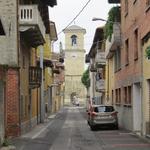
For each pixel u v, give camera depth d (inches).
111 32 1565.0
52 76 3078.2
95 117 1423.5
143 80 1088.8
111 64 1936.5
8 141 914.7
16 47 1107.3
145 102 1066.7
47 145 928.9
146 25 1039.0
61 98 4692.4
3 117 893.2
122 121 1488.7
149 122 1025.5
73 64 4926.2
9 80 1103.6
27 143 956.6
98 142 989.8
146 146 882.8
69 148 867.4
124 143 952.3
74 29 4877.0
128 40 1347.2
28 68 1409.9
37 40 1359.5
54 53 3270.2
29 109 1421.0
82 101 4960.6
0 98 864.3
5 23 1104.2
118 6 1568.7
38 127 1585.9
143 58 1084.5
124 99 1451.8
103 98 2406.5
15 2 1107.3
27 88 1368.1
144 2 1067.9
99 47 2395.4
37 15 1171.3
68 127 1604.3
